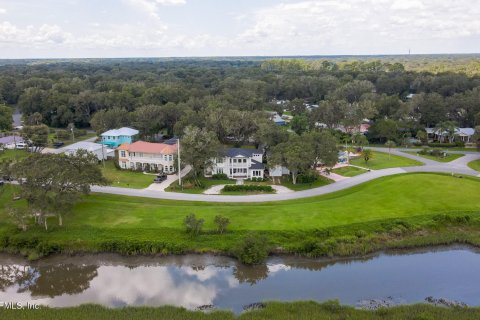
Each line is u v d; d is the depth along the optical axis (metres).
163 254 50.78
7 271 48.53
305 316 37.25
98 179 61.94
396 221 56.25
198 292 43.28
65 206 55.12
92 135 124.62
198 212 60.19
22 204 63.25
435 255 51.19
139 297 42.44
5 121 119.88
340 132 115.88
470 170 82.25
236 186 71.38
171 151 83.56
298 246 50.84
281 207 62.12
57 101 135.50
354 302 40.91
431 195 65.62
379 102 134.75
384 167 86.12
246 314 37.81
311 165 77.31
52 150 100.44
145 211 60.62
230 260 49.81
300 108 150.25
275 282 45.09
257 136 90.56
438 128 112.19
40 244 51.25
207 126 98.50
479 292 42.66
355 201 64.62
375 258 50.50
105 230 54.31
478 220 56.97
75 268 48.84
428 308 38.59
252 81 193.88
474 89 136.38
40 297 43.25
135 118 114.44
